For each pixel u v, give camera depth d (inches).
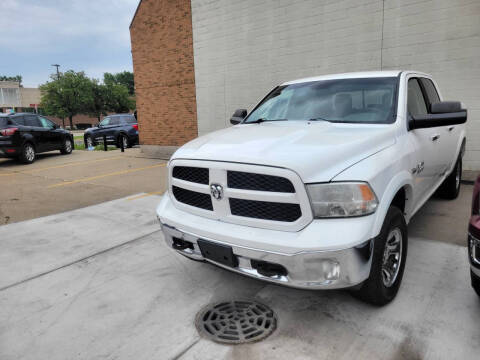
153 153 518.9
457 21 279.4
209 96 440.5
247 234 94.0
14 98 2896.2
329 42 342.0
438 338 93.9
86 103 2267.5
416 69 302.2
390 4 305.6
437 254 144.3
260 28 383.6
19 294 125.7
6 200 264.7
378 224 91.3
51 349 96.6
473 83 280.5
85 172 385.4
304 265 87.4
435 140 150.4
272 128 124.8
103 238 178.5
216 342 96.3
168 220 112.8
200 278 133.5
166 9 458.9
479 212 92.0
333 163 91.2
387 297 106.8
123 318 109.6
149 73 497.0
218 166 97.5
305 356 89.4
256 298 117.6
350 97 138.3
